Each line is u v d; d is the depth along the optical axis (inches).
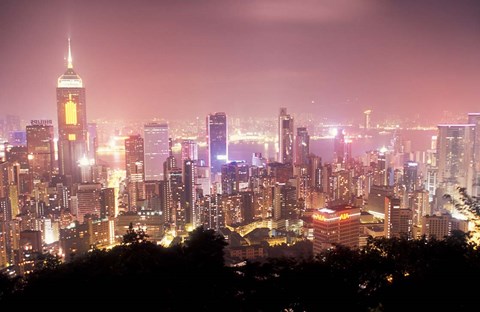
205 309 391.5
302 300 387.5
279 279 399.2
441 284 369.1
